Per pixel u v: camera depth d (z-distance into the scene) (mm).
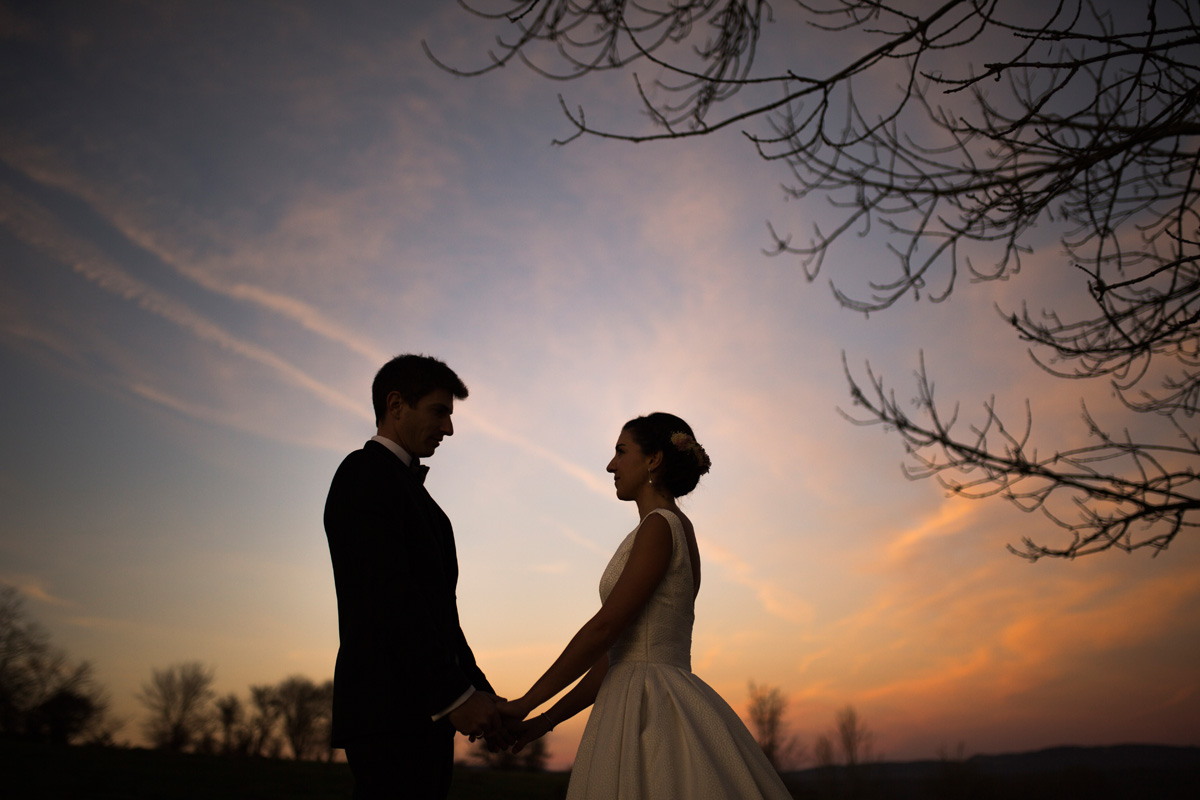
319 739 39906
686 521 2971
